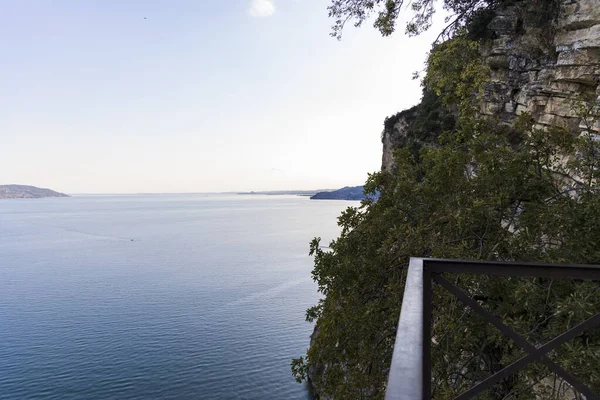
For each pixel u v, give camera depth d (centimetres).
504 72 1244
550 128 673
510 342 546
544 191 654
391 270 708
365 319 668
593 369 453
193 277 7106
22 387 3127
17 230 17162
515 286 564
